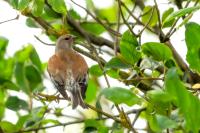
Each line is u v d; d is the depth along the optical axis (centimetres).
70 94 1340
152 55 1162
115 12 1742
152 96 1043
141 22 1384
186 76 1302
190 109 1000
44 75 1558
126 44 1184
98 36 1549
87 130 1254
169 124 1016
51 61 1426
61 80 1375
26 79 1362
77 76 1377
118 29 1356
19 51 1492
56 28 1538
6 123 1287
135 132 1166
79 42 1468
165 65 1188
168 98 1021
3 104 1425
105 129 1231
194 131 1009
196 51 1167
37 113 1254
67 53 1433
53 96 1274
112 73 1230
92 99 1572
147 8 1426
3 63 1509
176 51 1408
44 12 1488
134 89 1180
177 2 1430
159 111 1091
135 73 1181
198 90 1151
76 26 1512
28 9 1319
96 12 1744
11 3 1261
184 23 1165
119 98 1041
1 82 1391
